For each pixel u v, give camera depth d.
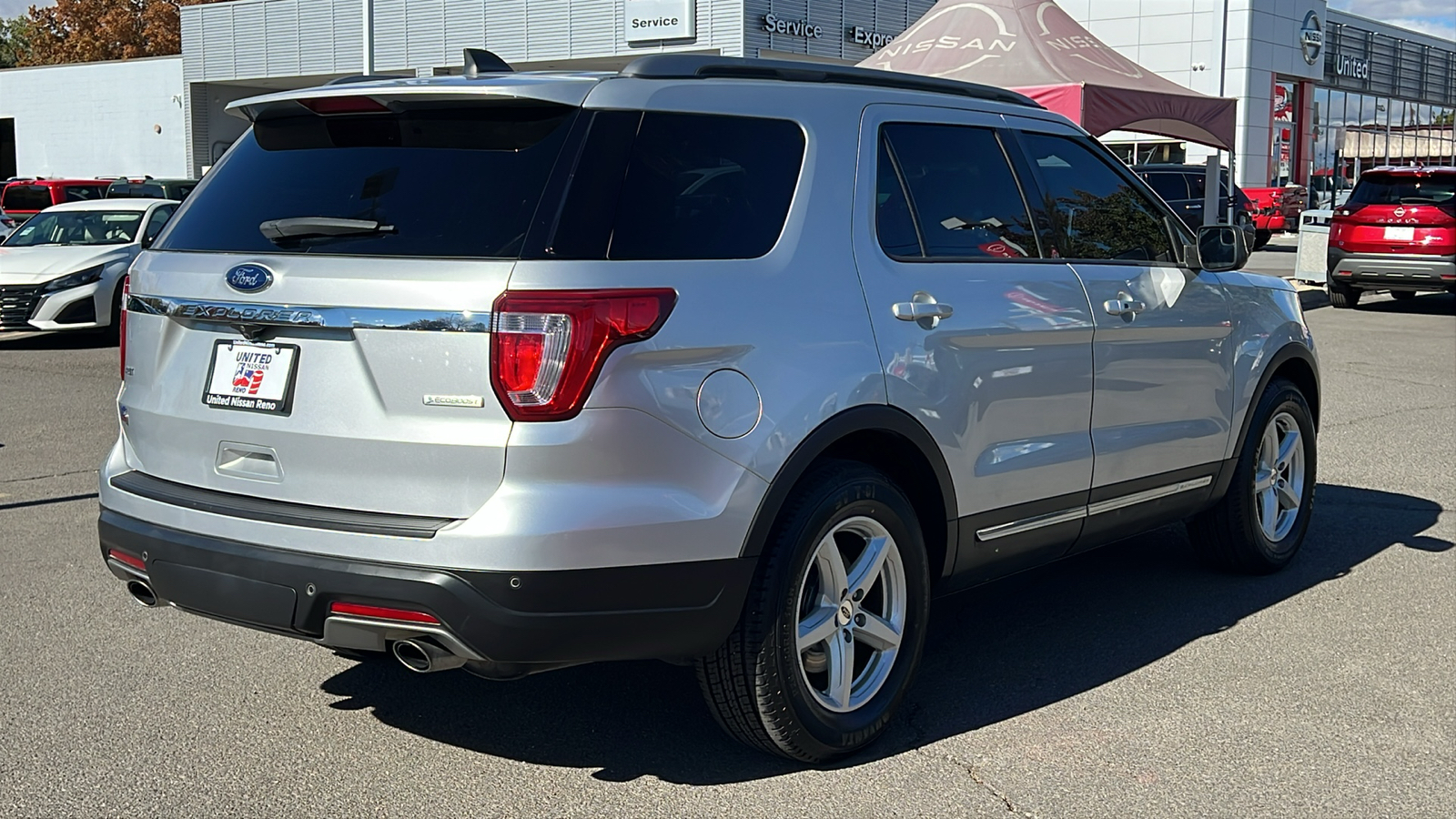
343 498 3.29
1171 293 4.79
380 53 38.84
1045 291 4.29
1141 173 25.50
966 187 4.24
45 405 10.37
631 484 3.21
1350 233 17.69
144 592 3.66
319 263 3.30
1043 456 4.27
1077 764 3.74
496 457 3.12
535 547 3.10
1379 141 47.66
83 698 4.24
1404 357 13.05
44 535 6.33
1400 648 4.72
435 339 3.15
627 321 3.18
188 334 3.58
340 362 3.28
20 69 47.72
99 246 14.77
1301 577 5.62
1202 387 5.05
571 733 3.99
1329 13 43.38
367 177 3.45
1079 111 13.26
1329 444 8.57
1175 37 39.78
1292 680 4.40
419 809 3.47
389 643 3.26
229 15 42.25
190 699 4.25
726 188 3.55
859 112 3.97
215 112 45.09
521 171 3.30
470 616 3.12
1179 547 6.14
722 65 3.72
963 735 3.96
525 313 3.10
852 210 3.82
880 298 3.77
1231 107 15.39
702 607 3.34
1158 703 4.20
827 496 3.58
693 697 4.29
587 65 35.69
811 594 3.71
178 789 3.58
